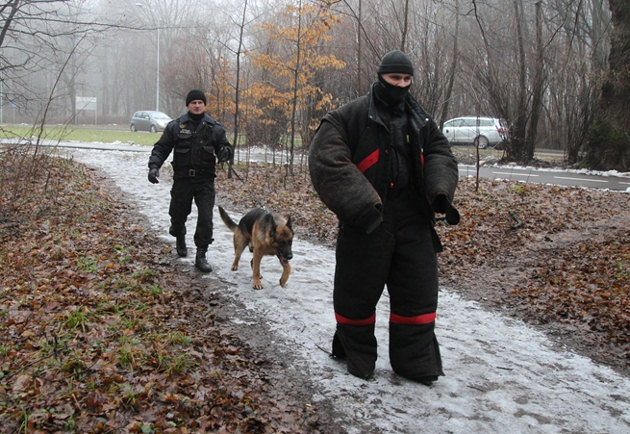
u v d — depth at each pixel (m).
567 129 20.23
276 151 20.16
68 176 11.47
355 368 3.76
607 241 7.99
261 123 19.36
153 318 4.39
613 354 4.54
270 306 5.16
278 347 4.27
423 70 16.44
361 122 3.58
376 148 3.54
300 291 5.65
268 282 5.90
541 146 29.97
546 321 5.26
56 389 3.17
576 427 3.34
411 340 3.66
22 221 7.66
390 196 3.57
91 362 3.50
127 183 12.38
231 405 3.23
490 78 20.34
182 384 3.38
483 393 3.69
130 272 5.61
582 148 20.81
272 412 3.26
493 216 9.49
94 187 11.06
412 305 3.64
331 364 3.98
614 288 5.95
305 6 13.53
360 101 3.64
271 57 16.81
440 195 3.44
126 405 3.06
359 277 3.63
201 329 4.41
